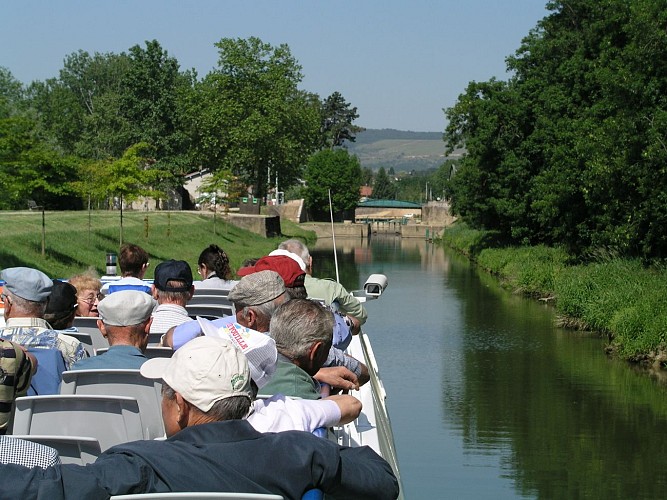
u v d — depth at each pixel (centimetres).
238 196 7275
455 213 7794
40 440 384
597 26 4331
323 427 397
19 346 479
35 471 287
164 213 6384
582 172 3819
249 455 319
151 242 4694
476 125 5681
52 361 532
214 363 333
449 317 3341
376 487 338
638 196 3441
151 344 660
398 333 2953
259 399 402
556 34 5047
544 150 4772
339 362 537
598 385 2133
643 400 1980
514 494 1362
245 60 8269
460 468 1491
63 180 3481
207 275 907
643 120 3362
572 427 1761
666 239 3369
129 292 534
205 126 8200
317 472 324
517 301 3862
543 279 3978
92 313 795
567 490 1381
